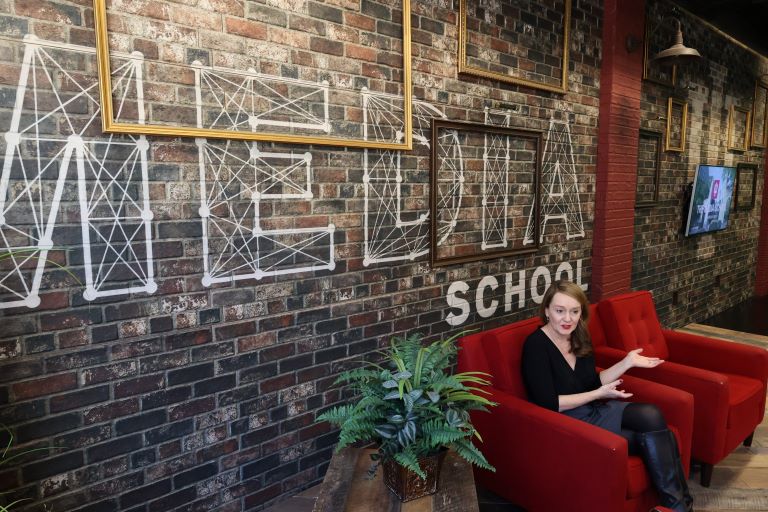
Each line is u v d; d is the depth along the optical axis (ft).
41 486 5.56
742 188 21.02
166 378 6.40
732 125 19.35
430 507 4.86
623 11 12.42
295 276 7.47
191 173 6.38
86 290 5.73
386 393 5.13
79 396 5.76
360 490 5.16
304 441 7.83
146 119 5.98
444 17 8.93
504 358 7.37
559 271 12.08
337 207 7.83
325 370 7.97
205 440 6.81
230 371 6.95
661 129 15.25
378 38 8.02
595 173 12.76
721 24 17.01
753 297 23.02
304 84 7.25
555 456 6.30
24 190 5.28
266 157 7.00
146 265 6.13
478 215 10.04
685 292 17.81
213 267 6.66
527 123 10.76
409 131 8.46
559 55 11.23
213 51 6.41
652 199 15.29
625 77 12.75
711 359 9.51
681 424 7.07
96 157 5.69
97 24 5.50
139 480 6.28
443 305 9.58
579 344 7.41
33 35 5.22
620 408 6.88
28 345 5.40
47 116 5.36
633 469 6.23
